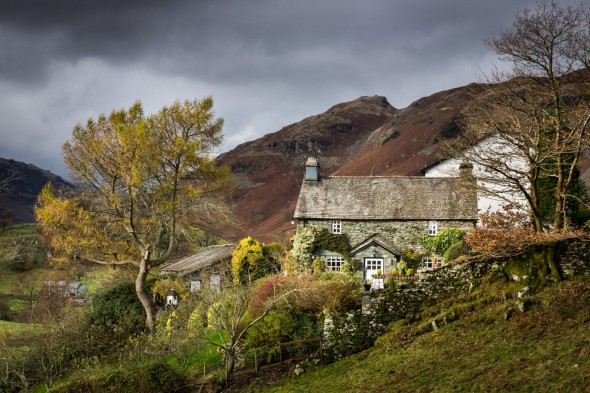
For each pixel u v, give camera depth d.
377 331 24.30
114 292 37.84
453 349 20.33
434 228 37.59
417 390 18.14
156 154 35.72
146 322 36.50
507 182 24.53
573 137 22.67
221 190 38.97
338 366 22.97
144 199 36.97
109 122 37.38
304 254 37.22
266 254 40.53
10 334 32.81
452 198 38.53
